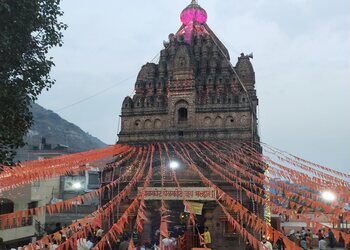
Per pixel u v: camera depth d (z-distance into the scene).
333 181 25.58
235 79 38.47
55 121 150.25
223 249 29.73
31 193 38.00
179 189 28.33
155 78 41.22
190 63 37.69
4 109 17.20
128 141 38.09
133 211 31.12
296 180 26.25
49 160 25.66
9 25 16.83
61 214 45.28
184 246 22.30
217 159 32.28
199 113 36.72
